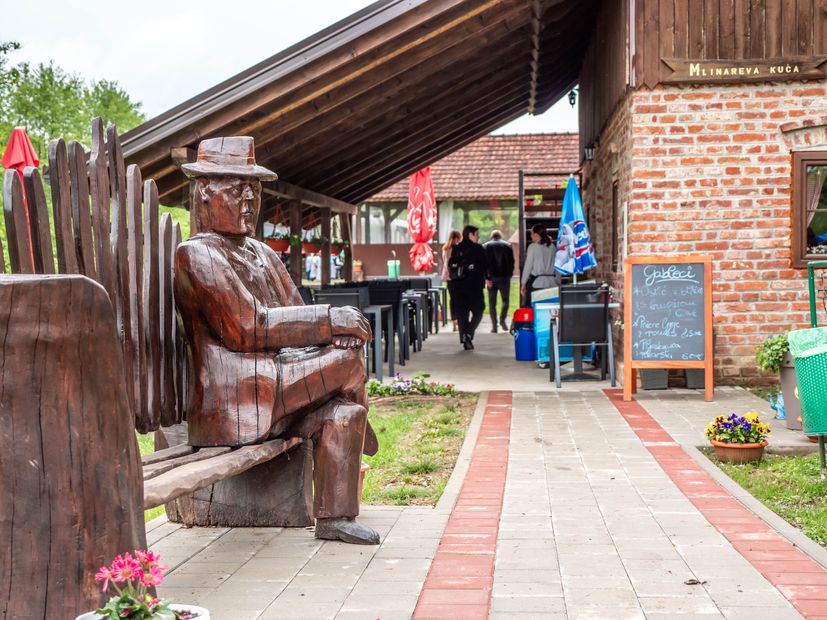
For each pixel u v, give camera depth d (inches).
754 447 268.1
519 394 408.8
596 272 613.3
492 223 1200.8
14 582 118.6
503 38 482.0
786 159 401.4
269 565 181.2
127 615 105.4
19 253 136.4
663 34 399.5
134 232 177.3
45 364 119.1
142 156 379.2
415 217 816.3
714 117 402.0
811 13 395.5
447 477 261.3
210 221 186.4
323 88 384.2
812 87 398.6
